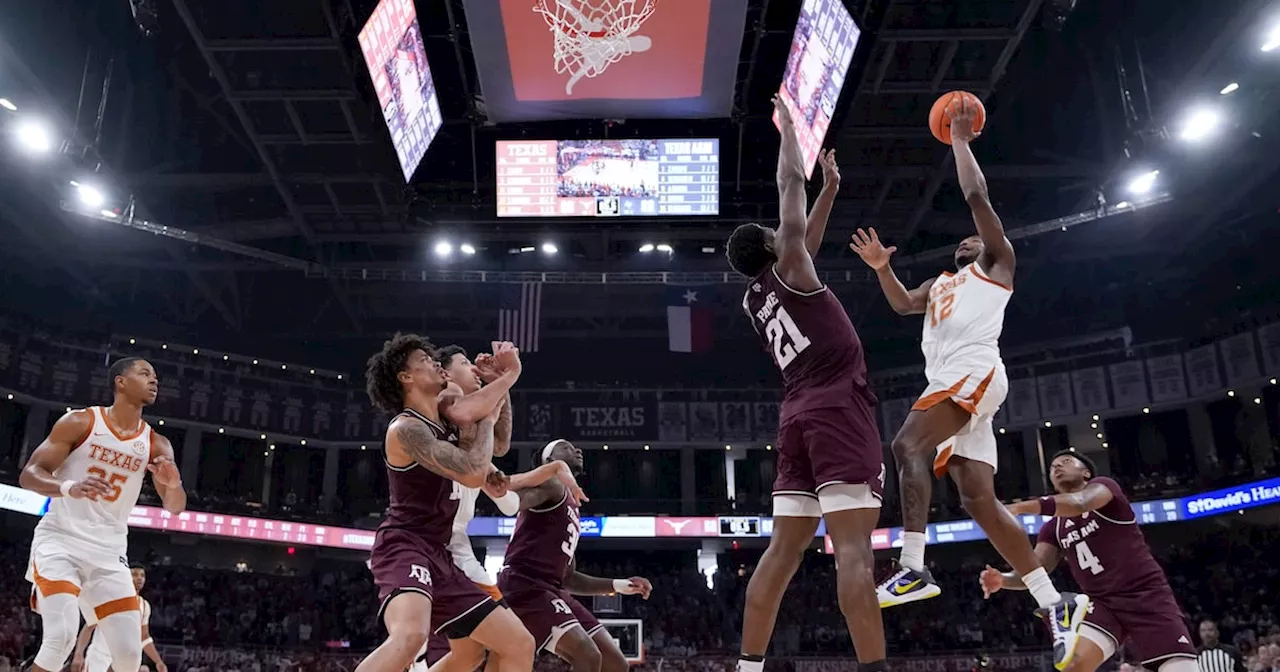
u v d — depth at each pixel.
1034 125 27.66
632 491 37.41
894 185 28.19
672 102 22.75
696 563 36.31
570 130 23.97
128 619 6.76
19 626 24.95
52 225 29.66
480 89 23.58
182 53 23.92
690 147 23.84
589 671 7.57
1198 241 31.52
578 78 22.00
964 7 20.88
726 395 36.22
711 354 39.09
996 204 30.30
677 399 36.09
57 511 6.77
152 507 29.94
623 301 35.22
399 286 34.31
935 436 5.33
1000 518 5.51
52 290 33.12
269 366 36.19
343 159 26.58
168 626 28.84
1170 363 31.92
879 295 33.88
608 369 39.09
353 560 35.69
